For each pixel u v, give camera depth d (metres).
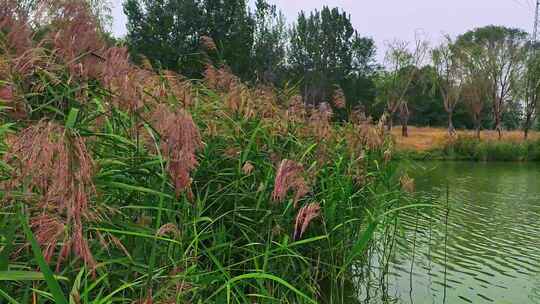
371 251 6.78
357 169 5.97
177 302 2.52
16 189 2.40
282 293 4.47
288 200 4.62
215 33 38.28
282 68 48.28
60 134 1.97
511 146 33.88
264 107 5.39
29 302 2.61
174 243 3.24
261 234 4.33
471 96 48.72
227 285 2.95
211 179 4.34
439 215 12.15
